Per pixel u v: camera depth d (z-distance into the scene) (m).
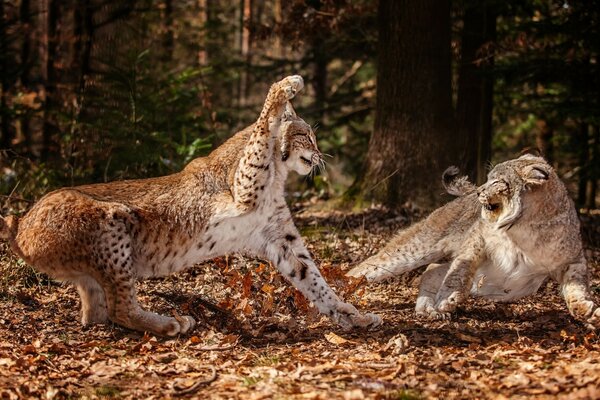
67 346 7.04
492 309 8.62
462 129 15.76
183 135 14.14
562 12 15.80
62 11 19.55
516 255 8.19
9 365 6.41
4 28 18.02
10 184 13.25
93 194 7.44
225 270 8.40
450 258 9.23
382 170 13.66
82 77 16.47
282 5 18.28
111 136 13.82
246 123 21.95
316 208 14.00
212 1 30.45
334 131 21.47
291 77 7.16
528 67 14.90
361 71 25.78
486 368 6.34
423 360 6.55
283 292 8.32
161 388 6.06
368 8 17.30
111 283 7.30
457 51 17.47
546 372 6.12
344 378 6.05
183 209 7.57
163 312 8.18
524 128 23.11
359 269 9.29
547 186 7.79
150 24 20.84
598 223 12.97
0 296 8.57
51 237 7.19
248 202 7.44
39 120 17.05
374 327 7.66
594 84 15.34
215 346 7.09
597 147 16.16
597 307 7.90
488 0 14.76
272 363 6.58
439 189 13.41
